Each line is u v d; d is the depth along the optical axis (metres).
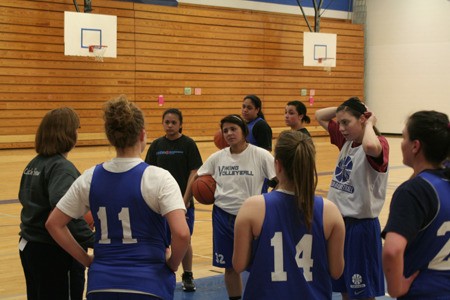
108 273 2.48
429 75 19.34
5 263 5.73
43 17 14.44
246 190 4.27
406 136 2.39
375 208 3.64
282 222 2.47
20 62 14.22
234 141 4.25
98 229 2.57
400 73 19.97
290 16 18.86
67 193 2.62
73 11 14.84
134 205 2.51
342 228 2.52
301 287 2.44
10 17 14.00
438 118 2.34
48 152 3.06
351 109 3.64
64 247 2.63
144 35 16.02
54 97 14.74
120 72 15.70
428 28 19.27
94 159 12.67
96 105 15.35
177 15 16.52
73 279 3.20
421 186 2.26
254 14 17.92
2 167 11.61
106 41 14.31
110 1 15.41
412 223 2.21
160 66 16.34
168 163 4.93
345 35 20.00
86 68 15.15
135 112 2.59
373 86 20.66
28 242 3.08
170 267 2.56
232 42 17.56
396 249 2.16
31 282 3.17
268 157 4.29
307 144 2.47
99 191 2.54
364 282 3.61
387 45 20.19
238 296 4.33
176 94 16.67
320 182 10.73
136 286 2.45
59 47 14.71
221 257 4.29
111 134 2.57
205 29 17.03
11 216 7.74
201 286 5.13
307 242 2.47
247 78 17.94
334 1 20.09
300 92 19.06
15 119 14.27
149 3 16.08
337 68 19.89
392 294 2.22
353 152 3.70
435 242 2.26
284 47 18.56
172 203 2.48
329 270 2.56
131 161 2.58
